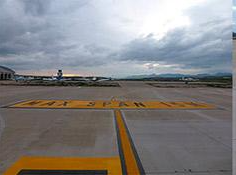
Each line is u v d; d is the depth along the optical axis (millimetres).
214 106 14609
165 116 10445
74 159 4809
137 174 4117
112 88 37875
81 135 6816
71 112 11531
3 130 7418
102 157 4938
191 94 26094
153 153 5215
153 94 25422
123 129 7641
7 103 15219
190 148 5594
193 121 9219
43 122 8805
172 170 4285
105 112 11625
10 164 4523
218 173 4156
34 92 26141
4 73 104688
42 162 4633
